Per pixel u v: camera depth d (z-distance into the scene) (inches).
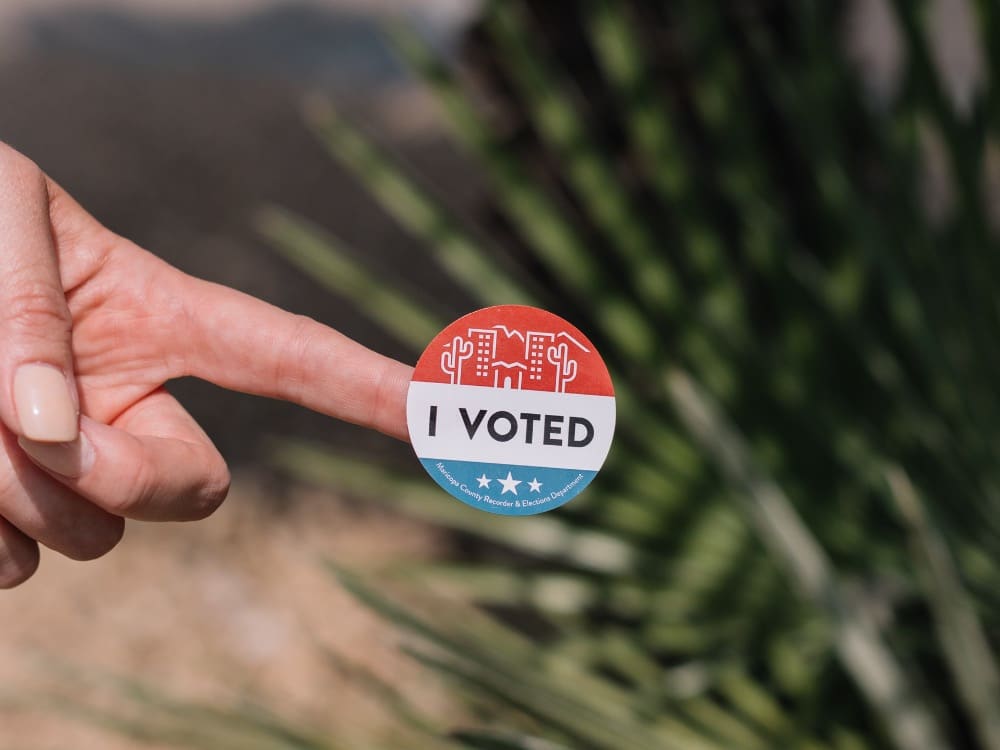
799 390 19.5
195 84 81.0
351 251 60.6
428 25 63.6
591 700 17.4
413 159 71.0
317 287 57.6
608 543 21.0
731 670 19.1
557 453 12.2
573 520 21.6
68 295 12.6
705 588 19.9
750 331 20.7
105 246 12.9
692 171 21.6
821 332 20.3
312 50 99.8
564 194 24.8
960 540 18.1
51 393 11.3
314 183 67.2
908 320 19.0
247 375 12.6
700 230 21.0
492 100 25.5
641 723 17.2
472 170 69.2
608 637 21.0
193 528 42.5
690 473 19.9
